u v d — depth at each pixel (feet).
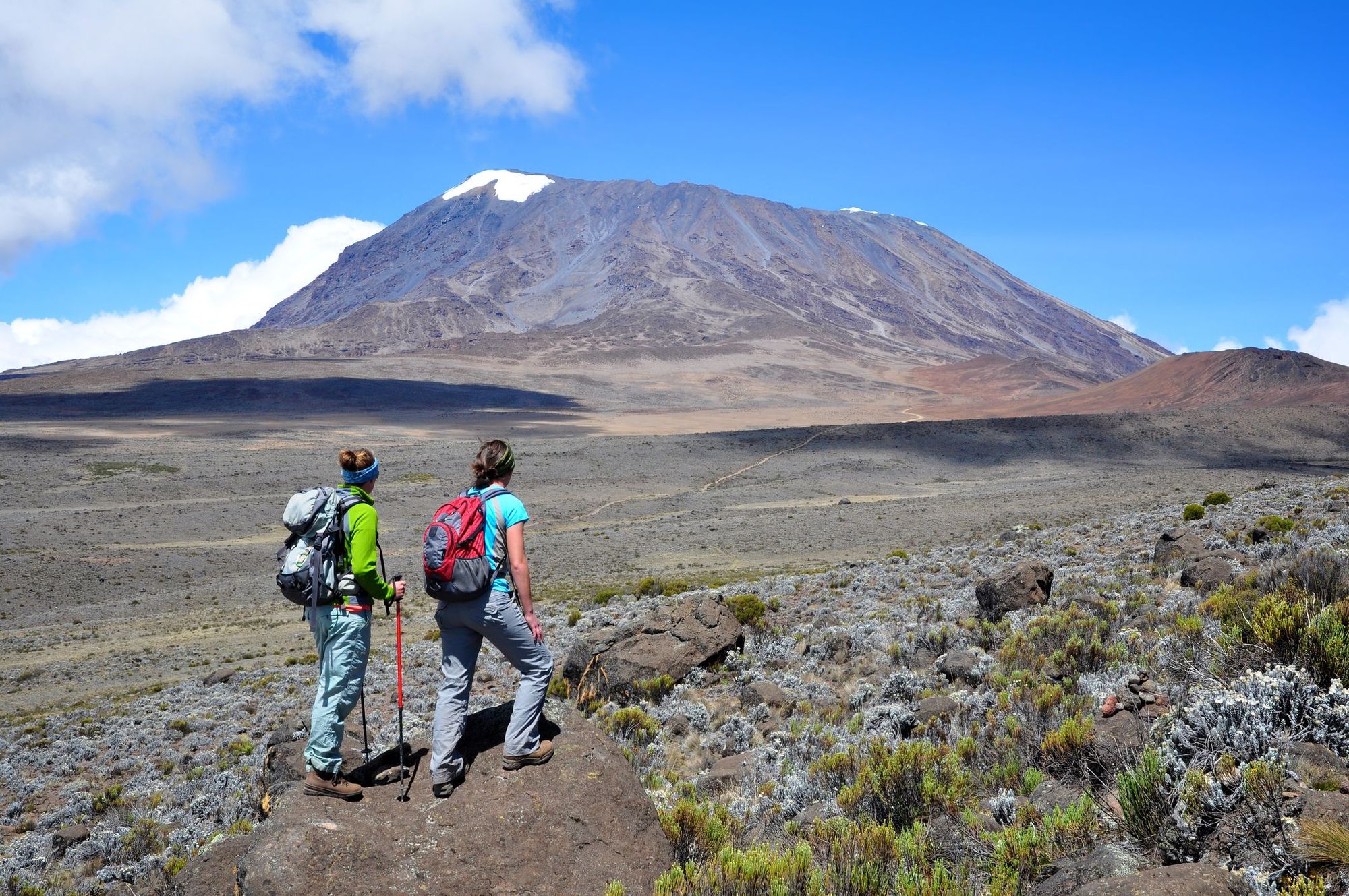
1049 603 44.37
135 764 53.57
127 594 208.85
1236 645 19.12
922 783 18.57
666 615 46.75
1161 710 18.78
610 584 164.45
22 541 251.39
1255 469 414.62
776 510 296.71
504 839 13.58
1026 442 475.72
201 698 78.79
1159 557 54.75
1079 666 27.99
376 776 14.65
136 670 116.16
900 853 15.20
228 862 18.22
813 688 36.86
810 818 19.71
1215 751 14.52
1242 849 11.90
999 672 30.09
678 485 390.42
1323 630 17.35
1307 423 503.61
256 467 401.49
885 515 254.06
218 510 307.17
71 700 96.78
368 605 14.76
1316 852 11.04
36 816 45.19
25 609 191.52
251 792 40.11
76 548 247.70
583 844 14.02
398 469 392.88
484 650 65.36
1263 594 27.86
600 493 362.74
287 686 76.95
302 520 14.56
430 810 13.85
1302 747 13.92
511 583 14.73
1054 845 13.83
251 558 247.70
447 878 12.97
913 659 38.17
